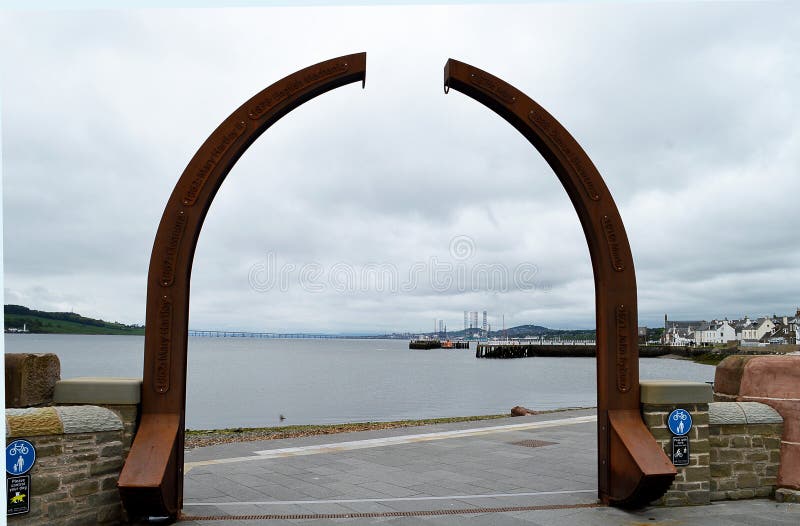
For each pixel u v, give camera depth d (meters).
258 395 32.28
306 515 5.81
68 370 52.22
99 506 5.18
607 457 6.20
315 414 23.86
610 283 6.30
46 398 5.37
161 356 5.57
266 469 8.05
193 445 10.23
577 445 10.00
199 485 7.10
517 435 11.13
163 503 5.14
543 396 33.22
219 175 5.80
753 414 6.58
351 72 6.02
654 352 105.25
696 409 6.30
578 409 16.75
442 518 5.73
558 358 105.50
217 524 5.47
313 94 6.13
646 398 6.20
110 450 5.30
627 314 6.30
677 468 6.19
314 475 7.68
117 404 5.45
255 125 5.88
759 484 6.53
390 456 9.02
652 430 6.19
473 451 9.44
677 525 5.54
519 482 7.32
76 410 5.13
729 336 116.50
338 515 5.82
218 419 21.75
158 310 5.59
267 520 5.63
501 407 26.92
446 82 6.36
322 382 43.44
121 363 63.25
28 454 4.67
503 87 6.29
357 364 77.88
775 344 93.19
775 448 6.61
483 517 5.77
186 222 5.68
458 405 27.86
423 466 8.27
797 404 6.56
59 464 4.88
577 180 6.36
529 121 6.31
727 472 6.46
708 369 80.06
